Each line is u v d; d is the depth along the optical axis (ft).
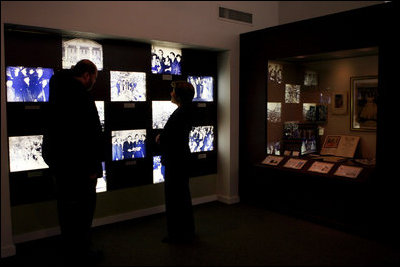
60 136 9.49
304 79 14.69
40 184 11.91
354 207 12.24
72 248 10.08
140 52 13.89
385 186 11.39
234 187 16.55
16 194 11.52
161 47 14.55
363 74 13.12
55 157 9.62
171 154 11.32
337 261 10.28
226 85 16.11
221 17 15.43
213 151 16.69
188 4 14.25
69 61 12.22
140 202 14.53
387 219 11.41
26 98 11.45
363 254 10.75
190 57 15.53
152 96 14.30
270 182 14.99
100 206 13.47
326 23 12.85
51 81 9.83
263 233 12.52
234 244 11.56
